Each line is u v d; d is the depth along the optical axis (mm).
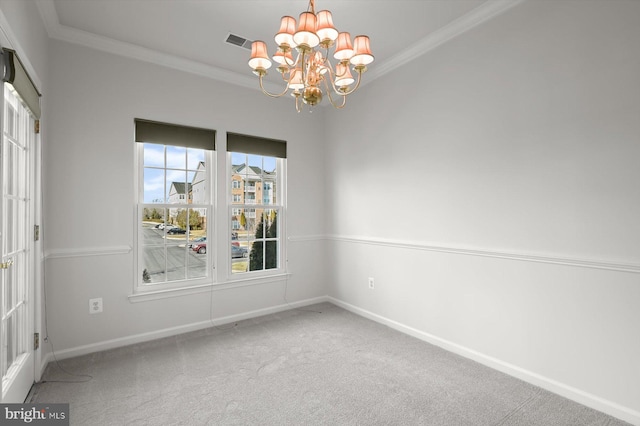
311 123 4113
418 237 3035
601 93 1921
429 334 2936
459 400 2041
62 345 2621
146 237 3082
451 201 2752
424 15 2543
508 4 2326
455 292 2719
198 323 3277
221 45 2943
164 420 1854
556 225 2117
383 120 3389
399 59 3145
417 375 2346
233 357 2643
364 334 3121
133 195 2949
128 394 2111
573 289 2043
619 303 1860
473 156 2586
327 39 1710
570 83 2045
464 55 2643
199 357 2643
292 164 3949
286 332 3176
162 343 2932
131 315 2932
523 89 2273
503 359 2395
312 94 1844
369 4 2395
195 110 3273
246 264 3689
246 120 3598
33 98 2006
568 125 2059
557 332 2111
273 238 3906
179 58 3129
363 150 3641
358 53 1798
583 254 1998
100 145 2793
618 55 1856
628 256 1827
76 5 2357
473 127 2584
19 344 2059
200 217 3367
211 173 3408
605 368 1911
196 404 2004
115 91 2867
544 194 2172
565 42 2064
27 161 2121
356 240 3730
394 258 3275
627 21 1826
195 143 3270
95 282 2766
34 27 2143
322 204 4223
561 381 2094
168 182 3180
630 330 1822
